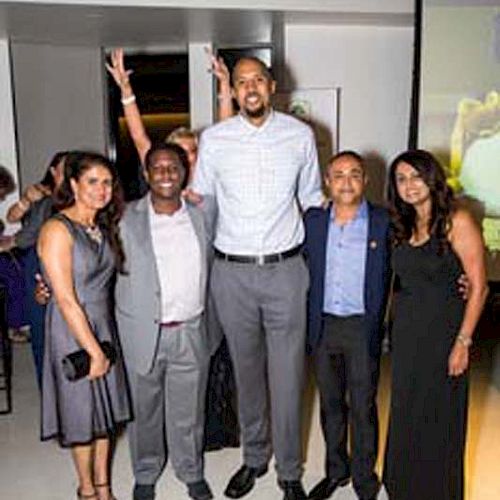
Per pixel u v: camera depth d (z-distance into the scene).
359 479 2.92
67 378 2.58
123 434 3.62
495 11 4.46
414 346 2.54
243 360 2.92
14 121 5.71
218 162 2.73
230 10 4.37
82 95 6.64
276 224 2.73
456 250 2.45
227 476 3.26
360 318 2.75
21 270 5.18
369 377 2.79
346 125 5.32
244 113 2.69
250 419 3.04
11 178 5.65
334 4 4.47
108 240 2.64
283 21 4.88
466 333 2.47
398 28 5.18
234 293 2.79
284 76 5.22
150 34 5.56
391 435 2.67
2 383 4.53
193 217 2.78
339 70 5.23
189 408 2.95
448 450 2.58
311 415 3.86
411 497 2.66
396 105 5.29
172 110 6.95
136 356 2.76
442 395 2.54
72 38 5.80
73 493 3.16
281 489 3.04
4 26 4.96
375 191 5.40
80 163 2.56
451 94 4.56
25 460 3.48
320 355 2.85
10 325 5.30
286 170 2.73
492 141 4.58
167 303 2.73
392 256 2.59
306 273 2.80
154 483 3.03
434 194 2.43
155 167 2.65
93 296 2.62
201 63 6.16
